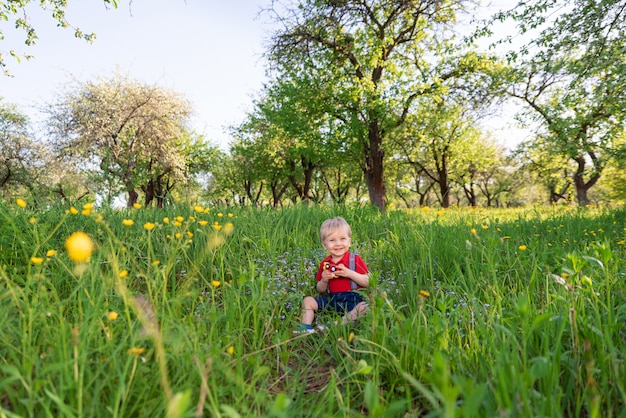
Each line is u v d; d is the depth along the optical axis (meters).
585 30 9.84
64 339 1.46
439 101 19.38
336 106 19.52
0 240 3.28
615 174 30.11
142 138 24.89
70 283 2.79
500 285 3.24
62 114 23.73
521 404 1.36
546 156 28.83
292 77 19.59
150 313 1.95
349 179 35.88
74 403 1.42
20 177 27.55
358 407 1.85
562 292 2.46
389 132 21.58
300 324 2.84
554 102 18.23
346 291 3.40
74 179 24.31
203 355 1.73
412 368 2.00
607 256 2.08
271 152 31.25
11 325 1.74
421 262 3.74
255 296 2.47
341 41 18.64
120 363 1.61
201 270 3.69
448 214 8.93
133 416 1.52
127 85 25.17
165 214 5.22
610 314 2.05
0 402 1.54
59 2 10.34
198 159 34.50
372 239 5.34
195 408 1.52
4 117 28.25
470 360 1.94
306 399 1.94
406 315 2.97
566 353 1.86
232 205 6.11
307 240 4.85
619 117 12.74
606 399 1.59
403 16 19.20
